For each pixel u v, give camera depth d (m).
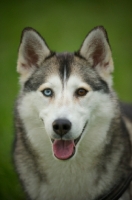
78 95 5.08
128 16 16.66
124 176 5.36
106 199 5.26
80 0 18.06
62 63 5.28
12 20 15.55
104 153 5.26
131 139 6.06
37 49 5.46
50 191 5.32
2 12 16.27
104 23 15.97
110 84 5.42
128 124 6.31
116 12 16.97
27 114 5.18
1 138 7.19
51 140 5.03
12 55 12.40
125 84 11.31
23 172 5.45
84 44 5.38
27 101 5.19
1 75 11.22
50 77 5.15
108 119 5.20
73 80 5.09
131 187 5.70
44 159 5.25
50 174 5.27
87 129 5.14
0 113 8.23
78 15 16.39
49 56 5.44
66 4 17.53
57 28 15.08
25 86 5.34
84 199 5.32
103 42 5.37
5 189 6.39
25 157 5.40
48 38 14.12
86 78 5.19
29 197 5.46
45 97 5.07
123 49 13.79
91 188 5.27
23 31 5.37
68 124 4.72
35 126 5.18
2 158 6.68
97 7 17.39
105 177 5.28
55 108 4.89
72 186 5.28
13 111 5.50
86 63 5.36
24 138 5.33
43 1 17.50
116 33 15.20
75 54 5.43
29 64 5.51
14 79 11.05
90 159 5.23
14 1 17.14
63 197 5.34
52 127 4.78
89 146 5.20
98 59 5.46
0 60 12.09
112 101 5.28
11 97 9.82
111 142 5.30
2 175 6.48
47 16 16.06
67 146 4.93
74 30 14.98
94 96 5.12
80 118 4.92
